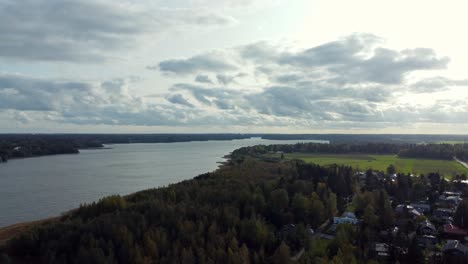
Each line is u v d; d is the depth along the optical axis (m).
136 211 92.06
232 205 98.88
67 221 88.00
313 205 102.44
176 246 72.81
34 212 122.19
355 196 125.12
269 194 112.94
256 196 104.12
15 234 98.31
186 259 67.00
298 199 104.12
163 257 68.75
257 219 90.56
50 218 114.19
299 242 81.94
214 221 83.31
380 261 72.62
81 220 87.62
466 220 97.81
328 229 100.00
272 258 72.75
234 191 113.06
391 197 138.38
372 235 83.94
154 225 82.50
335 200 113.38
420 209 121.00
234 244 73.94
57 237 78.44
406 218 105.62
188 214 89.81
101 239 73.44
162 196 109.19
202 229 80.62
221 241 75.06
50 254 70.12
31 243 77.50
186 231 79.25
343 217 106.38
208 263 66.12
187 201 102.38
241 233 81.38
